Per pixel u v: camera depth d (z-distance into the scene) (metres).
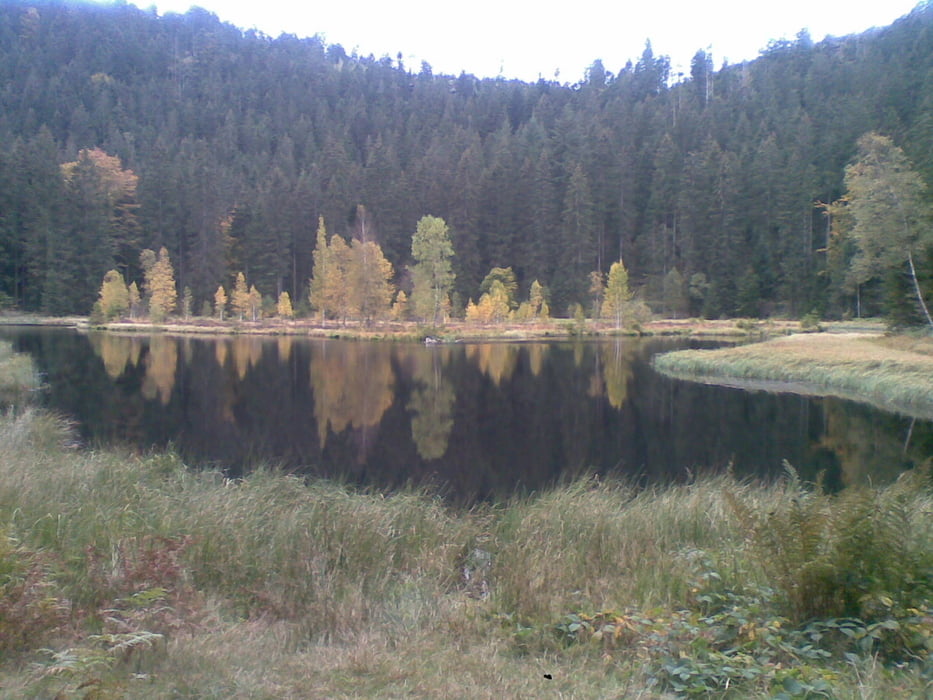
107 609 3.67
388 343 45.09
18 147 67.94
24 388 21.39
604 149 79.44
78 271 65.62
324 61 161.88
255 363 31.44
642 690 3.17
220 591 4.66
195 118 120.00
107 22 146.75
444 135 102.44
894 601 3.64
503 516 7.41
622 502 7.64
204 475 9.25
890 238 30.73
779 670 3.21
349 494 9.16
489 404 20.91
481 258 76.62
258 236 69.44
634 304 57.91
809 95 90.94
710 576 4.47
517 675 3.39
